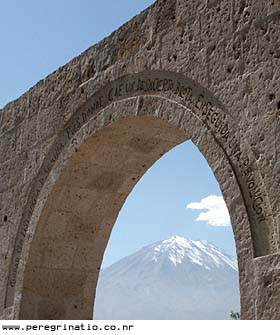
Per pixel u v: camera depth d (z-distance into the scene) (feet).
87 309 31.27
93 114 28.22
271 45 20.38
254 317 19.13
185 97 23.41
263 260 19.20
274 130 19.74
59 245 30.86
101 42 28.37
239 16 21.67
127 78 26.53
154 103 24.81
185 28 23.80
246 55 21.15
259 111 20.31
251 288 19.42
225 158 21.18
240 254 19.99
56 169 29.84
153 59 25.11
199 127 22.47
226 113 21.56
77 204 30.63
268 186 19.58
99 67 28.22
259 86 20.48
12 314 30.27
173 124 23.72
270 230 19.48
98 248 31.55
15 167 33.04
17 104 34.04
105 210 31.24
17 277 30.66
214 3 22.76
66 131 29.73
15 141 33.55
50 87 31.37
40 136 31.42
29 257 30.30
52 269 30.76
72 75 29.89
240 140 20.80
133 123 26.71
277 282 18.67
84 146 28.50
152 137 28.07
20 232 31.58
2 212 33.30
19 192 32.19
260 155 20.02
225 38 22.03
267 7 20.72
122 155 29.17
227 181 20.93
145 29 25.85
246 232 19.98
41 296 30.42
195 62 23.06
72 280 31.12
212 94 22.20
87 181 30.07
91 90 28.43
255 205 20.01
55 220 30.58
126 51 26.73
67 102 29.86
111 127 27.22
